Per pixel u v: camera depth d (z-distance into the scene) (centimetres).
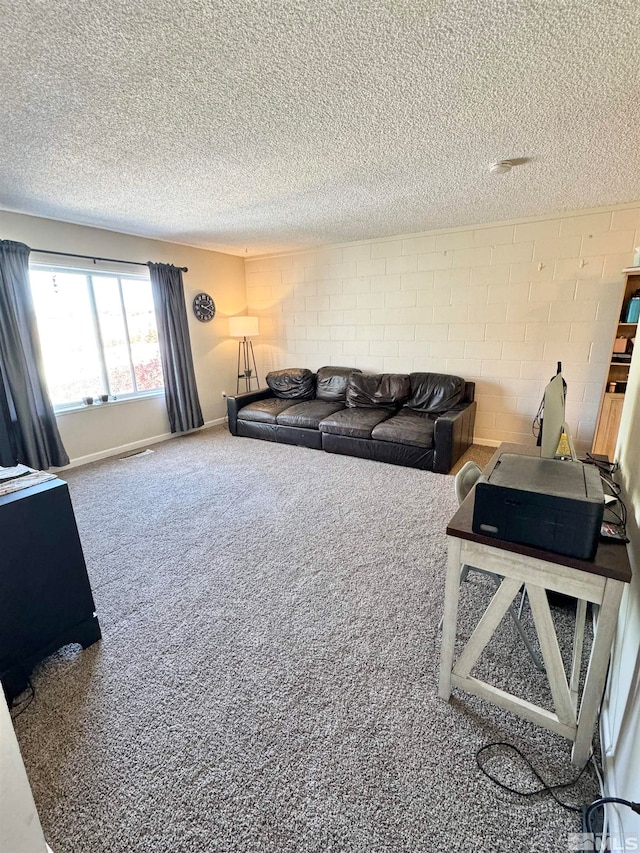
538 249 377
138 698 149
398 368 482
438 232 420
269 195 300
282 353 575
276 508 302
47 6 112
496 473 127
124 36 127
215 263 532
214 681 156
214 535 266
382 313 477
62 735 136
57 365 388
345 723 138
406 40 131
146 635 180
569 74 151
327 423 424
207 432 523
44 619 157
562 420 158
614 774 109
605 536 119
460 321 430
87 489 342
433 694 148
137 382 464
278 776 122
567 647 169
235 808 114
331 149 219
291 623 186
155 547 253
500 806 113
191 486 346
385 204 328
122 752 130
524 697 146
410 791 117
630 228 338
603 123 190
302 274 527
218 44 132
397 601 199
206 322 531
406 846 105
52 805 116
